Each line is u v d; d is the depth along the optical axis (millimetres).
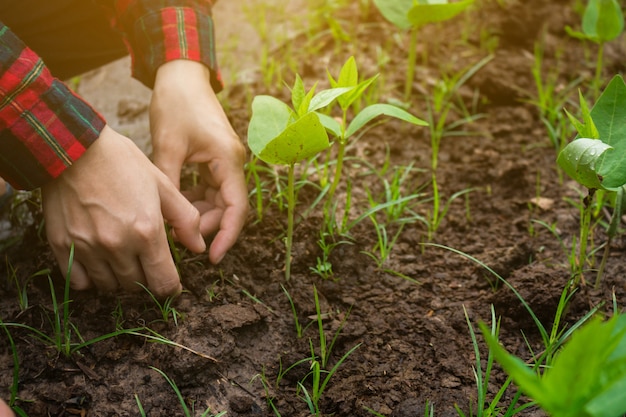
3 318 796
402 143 1021
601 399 576
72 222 736
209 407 740
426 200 906
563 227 911
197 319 783
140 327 778
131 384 750
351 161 991
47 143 708
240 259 853
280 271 847
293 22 1224
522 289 808
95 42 931
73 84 1131
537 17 1192
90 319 791
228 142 808
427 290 846
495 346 554
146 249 736
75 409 736
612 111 741
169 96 812
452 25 1195
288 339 794
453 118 1050
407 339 798
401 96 1079
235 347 775
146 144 1026
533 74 1112
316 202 883
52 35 905
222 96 1077
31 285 826
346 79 797
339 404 739
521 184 964
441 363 772
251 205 910
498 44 1172
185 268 830
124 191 723
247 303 810
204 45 838
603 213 916
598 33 991
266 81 1085
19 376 755
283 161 760
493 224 921
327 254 861
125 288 779
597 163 743
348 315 816
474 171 981
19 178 723
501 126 1047
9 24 877
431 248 892
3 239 890
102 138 726
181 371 750
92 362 765
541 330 751
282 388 758
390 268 868
